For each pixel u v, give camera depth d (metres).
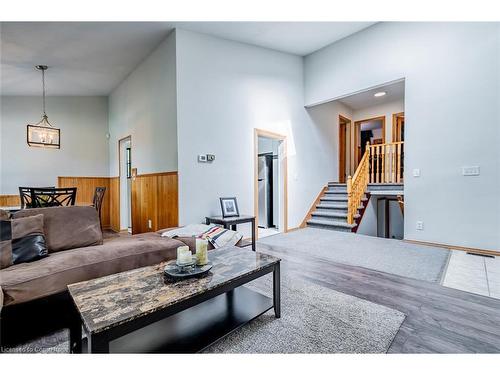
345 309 2.03
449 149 3.71
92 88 5.89
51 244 2.26
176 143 3.68
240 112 4.43
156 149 4.25
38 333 1.74
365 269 2.93
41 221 2.24
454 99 3.66
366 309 2.02
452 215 3.70
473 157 3.52
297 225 5.57
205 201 3.95
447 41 3.71
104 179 6.62
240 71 4.43
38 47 3.90
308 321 1.86
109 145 6.64
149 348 1.47
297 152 5.55
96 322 1.15
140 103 4.77
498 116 3.33
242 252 2.20
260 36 4.33
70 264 1.92
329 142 6.61
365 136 9.79
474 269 2.86
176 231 3.08
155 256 2.37
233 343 1.62
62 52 4.10
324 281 2.60
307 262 3.20
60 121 6.16
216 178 4.09
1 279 1.67
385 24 4.30
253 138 4.62
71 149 6.26
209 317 1.76
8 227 2.05
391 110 7.07
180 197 3.69
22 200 3.83
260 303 1.97
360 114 7.69
